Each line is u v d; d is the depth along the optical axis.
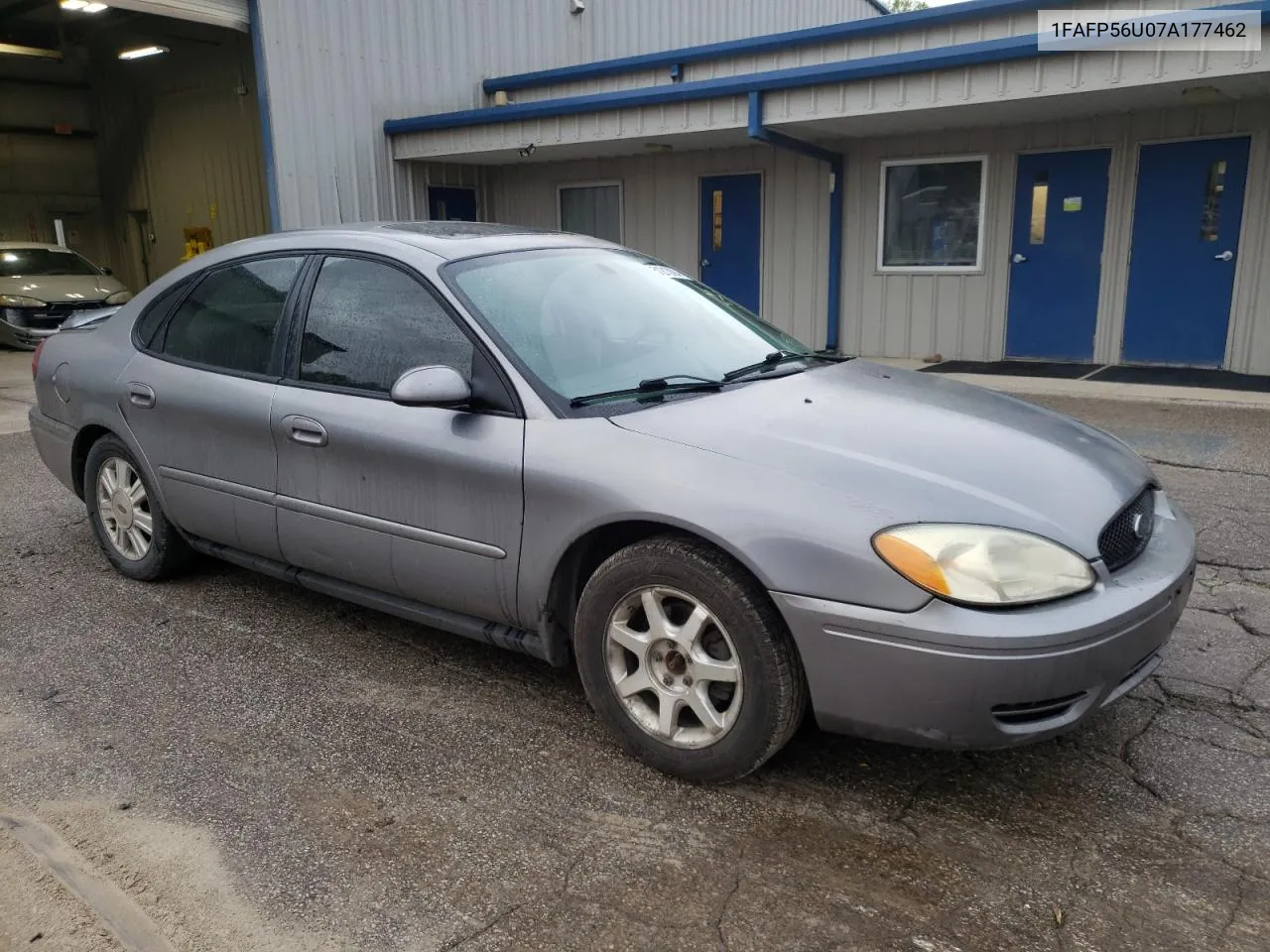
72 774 2.99
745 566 2.67
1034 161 10.37
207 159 17.42
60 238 18.31
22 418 9.03
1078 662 2.48
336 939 2.29
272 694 3.50
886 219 11.41
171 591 4.50
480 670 3.67
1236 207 9.41
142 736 3.22
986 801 2.80
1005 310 10.86
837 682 2.60
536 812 2.77
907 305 11.46
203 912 2.38
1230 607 4.14
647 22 16.98
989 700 2.46
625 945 2.26
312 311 3.71
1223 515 5.40
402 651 3.85
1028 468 2.84
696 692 2.83
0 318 14.09
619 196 13.47
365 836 2.67
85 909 2.38
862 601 2.53
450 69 14.16
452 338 3.29
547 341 3.31
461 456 3.16
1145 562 2.84
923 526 2.54
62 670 3.71
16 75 18.84
